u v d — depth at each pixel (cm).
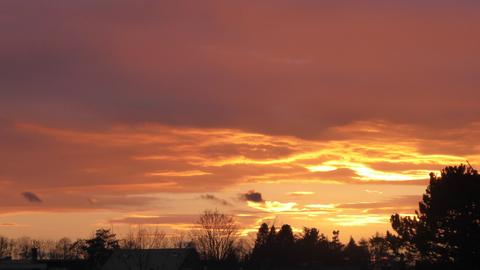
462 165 7588
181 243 14250
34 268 11006
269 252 15725
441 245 7381
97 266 13575
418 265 7450
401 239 7800
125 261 11844
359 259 16562
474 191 7288
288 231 17350
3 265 10894
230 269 13500
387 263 13388
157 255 12194
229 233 14262
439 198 7419
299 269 14262
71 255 16425
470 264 7131
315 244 18188
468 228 7169
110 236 14988
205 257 13962
